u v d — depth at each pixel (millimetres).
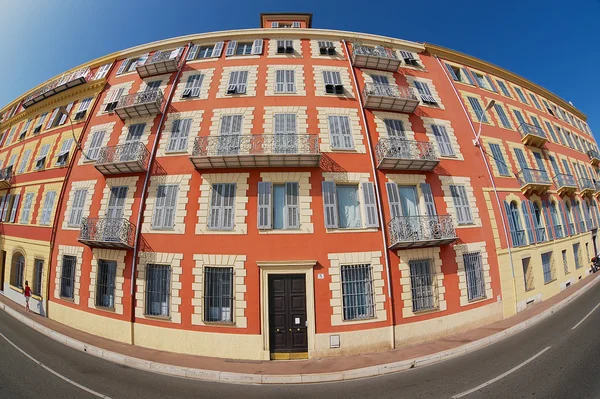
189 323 11625
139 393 8094
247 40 16719
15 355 10430
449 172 14969
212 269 12031
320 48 16297
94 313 13352
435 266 13109
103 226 13219
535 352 9938
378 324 11703
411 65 17562
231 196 12688
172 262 12273
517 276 15703
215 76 15430
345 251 12117
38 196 17906
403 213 13664
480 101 18734
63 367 9672
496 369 8914
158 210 13055
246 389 8602
